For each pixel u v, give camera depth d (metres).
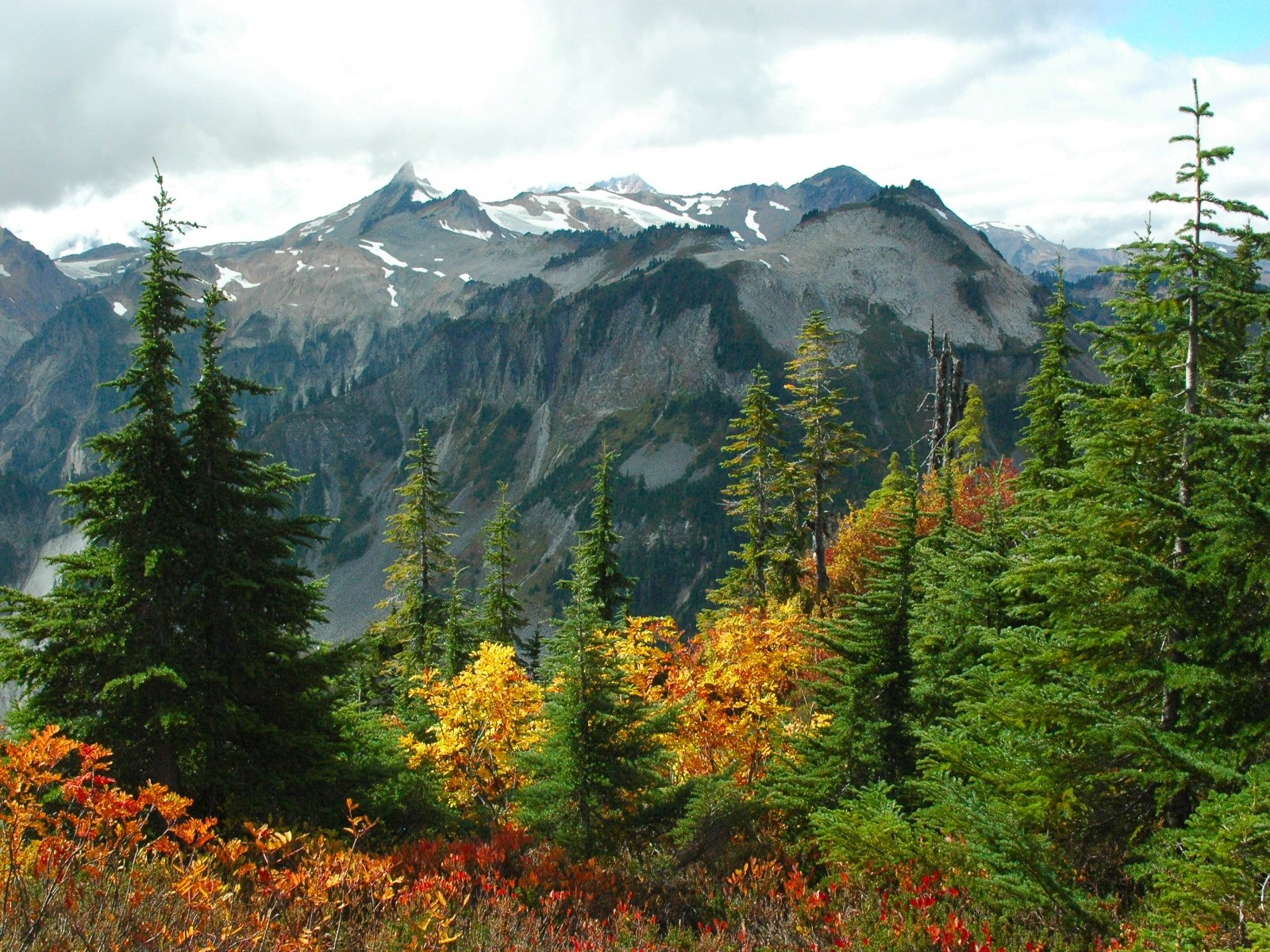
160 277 12.13
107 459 12.09
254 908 6.37
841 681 11.80
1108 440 8.10
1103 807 7.78
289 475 13.82
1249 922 4.97
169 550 11.59
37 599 11.80
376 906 6.97
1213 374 9.06
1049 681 8.21
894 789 10.54
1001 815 7.35
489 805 14.88
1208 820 5.95
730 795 12.15
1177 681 6.87
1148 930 5.69
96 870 5.46
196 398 12.75
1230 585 6.99
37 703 11.40
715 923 7.48
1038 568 8.24
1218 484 6.93
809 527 33.00
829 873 8.65
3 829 5.27
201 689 11.84
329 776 12.45
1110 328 8.98
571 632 12.14
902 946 6.36
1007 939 6.34
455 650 28.34
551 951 6.91
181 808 5.80
